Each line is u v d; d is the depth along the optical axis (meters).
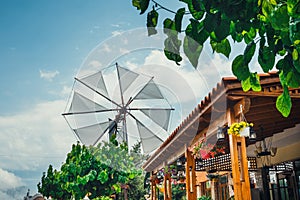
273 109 6.37
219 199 13.44
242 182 4.98
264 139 9.16
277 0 0.83
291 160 8.76
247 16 0.83
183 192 15.16
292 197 8.91
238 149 5.16
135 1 0.93
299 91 4.75
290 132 8.52
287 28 0.79
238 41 0.90
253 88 0.89
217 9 0.82
